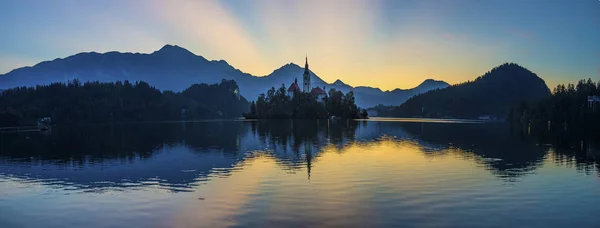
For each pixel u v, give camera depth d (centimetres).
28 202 2847
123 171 4091
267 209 2544
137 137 9606
